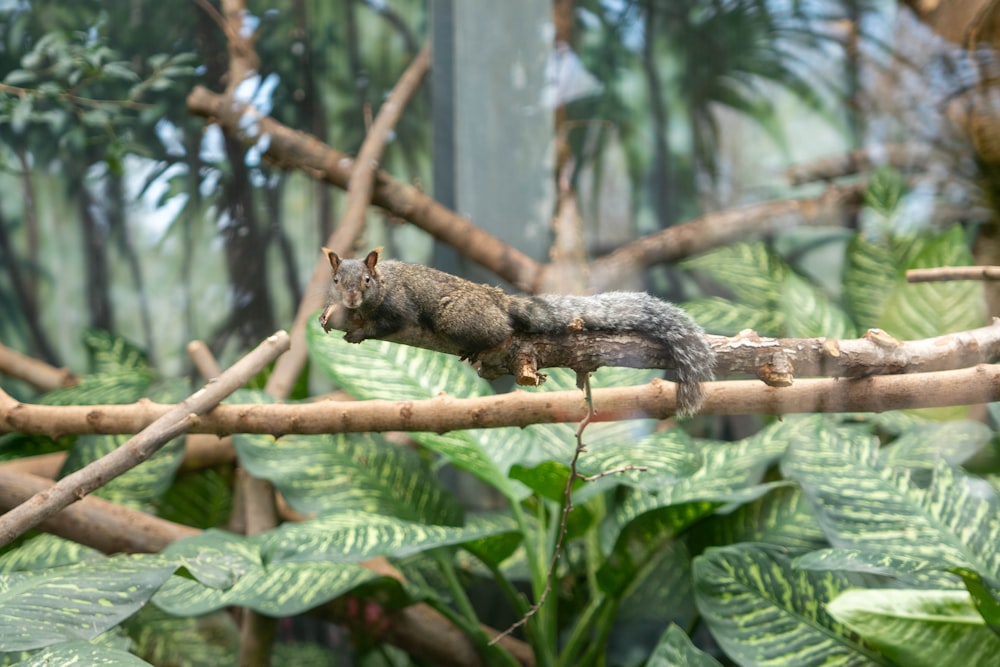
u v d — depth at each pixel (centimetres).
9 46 464
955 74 388
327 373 358
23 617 311
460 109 455
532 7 446
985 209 389
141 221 495
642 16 461
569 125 455
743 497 345
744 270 418
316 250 495
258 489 384
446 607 366
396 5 501
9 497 357
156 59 439
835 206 426
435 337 306
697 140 457
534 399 321
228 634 382
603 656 369
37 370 460
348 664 421
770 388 316
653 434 367
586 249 459
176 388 398
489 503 430
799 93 438
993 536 328
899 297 372
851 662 327
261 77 489
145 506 379
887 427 371
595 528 376
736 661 330
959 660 318
